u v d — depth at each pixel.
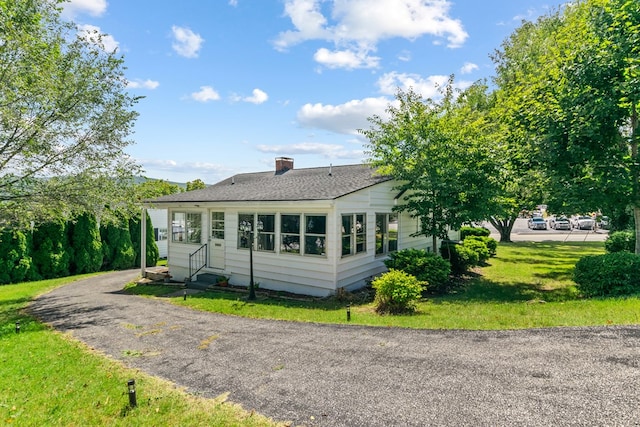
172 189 32.38
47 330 7.43
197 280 12.93
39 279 16.36
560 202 10.08
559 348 4.81
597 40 9.01
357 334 6.09
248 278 11.75
